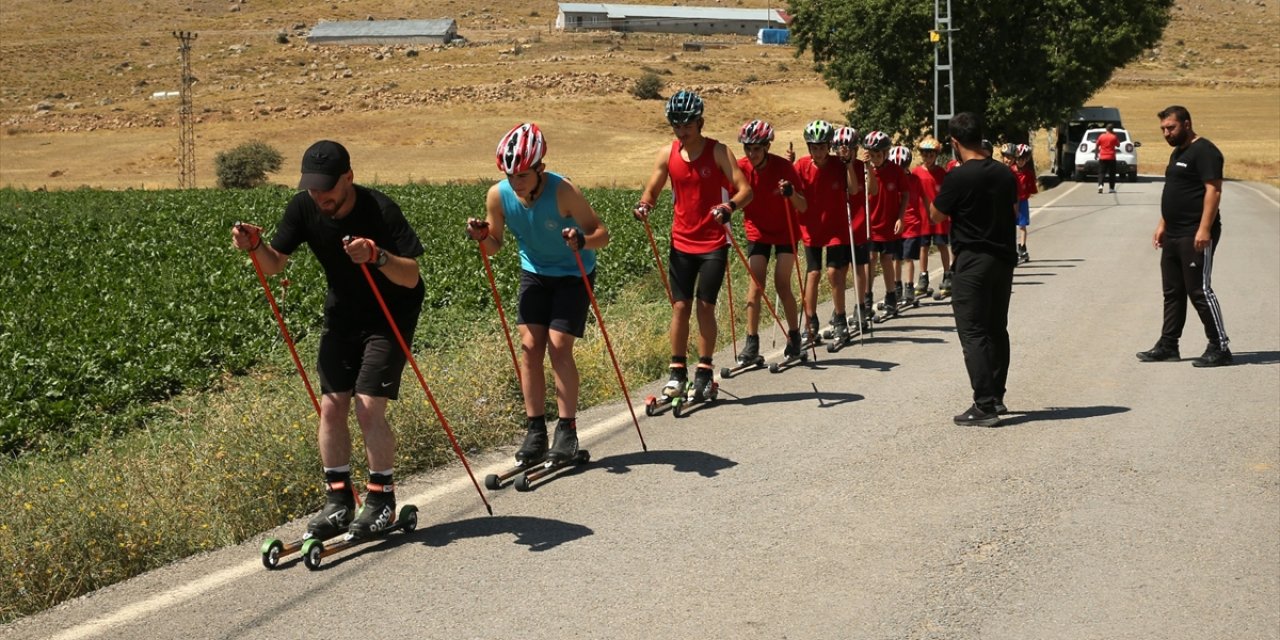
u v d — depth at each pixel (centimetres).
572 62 11400
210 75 11956
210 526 608
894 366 1023
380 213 557
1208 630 458
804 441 758
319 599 505
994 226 787
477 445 769
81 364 1127
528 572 531
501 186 677
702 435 782
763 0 18050
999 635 456
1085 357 1036
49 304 1484
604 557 548
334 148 540
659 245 1988
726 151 844
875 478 669
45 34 14838
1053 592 498
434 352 1127
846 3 4519
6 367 1108
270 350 1224
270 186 5109
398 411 747
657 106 9100
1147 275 1648
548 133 8069
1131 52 4528
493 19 16425
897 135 4762
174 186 6353
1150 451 715
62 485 661
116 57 13088
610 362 996
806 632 461
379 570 540
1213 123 8638
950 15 4041
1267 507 604
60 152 7800
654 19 14875
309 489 668
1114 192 3669
